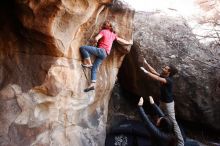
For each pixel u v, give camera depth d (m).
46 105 4.30
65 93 4.48
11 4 3.78
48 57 4.17
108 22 5.07
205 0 8.36
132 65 7.31
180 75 6.98
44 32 3.88
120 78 7.85
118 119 7.13
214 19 7.77
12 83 4.01
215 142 7.21
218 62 7.07
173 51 7.14
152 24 7.49
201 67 7.02
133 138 6.35
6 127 3.91
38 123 4.23
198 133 7.37
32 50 4.12
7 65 4.03
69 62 4.45
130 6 5.68
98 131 5.57
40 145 4.26
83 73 4.81
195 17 7.91
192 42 7.29
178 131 5.51
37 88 4.16
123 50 5.72
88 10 4.25
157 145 5.50
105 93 5.74
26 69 4.11
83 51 4.64
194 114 7.08
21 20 3.80
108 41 4.86
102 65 5.48
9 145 3.90
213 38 7.40
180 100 7.07
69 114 4.71
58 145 4.54
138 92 7.48
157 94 7.16
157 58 7.07
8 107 3.95
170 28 7.48
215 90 6.93
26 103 4.09
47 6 3.73
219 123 7.06
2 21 3.98
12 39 4.03
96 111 5.53
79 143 4.99
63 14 3.94
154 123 5.79
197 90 6.95
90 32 4.82
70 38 4.27
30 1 3.62
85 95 4.95
